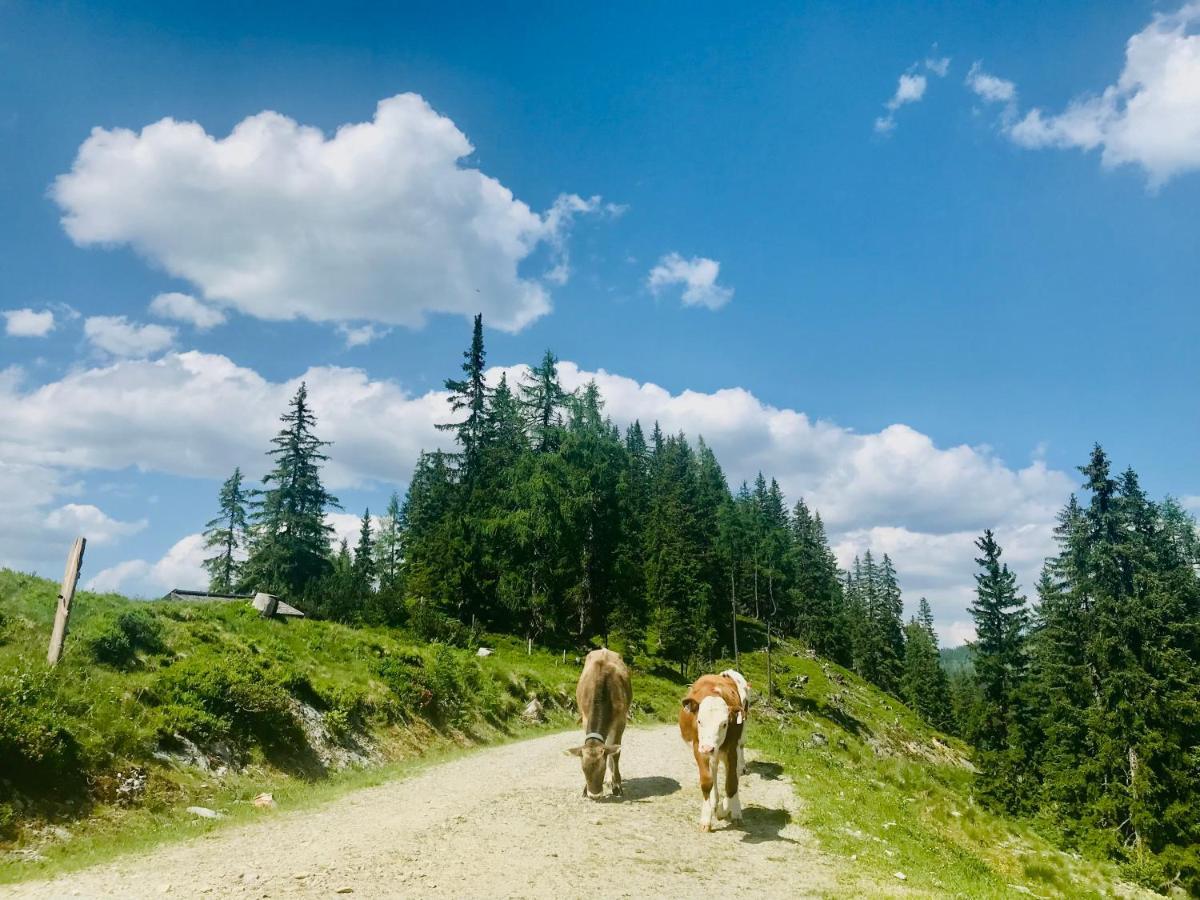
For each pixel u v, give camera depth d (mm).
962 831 15633
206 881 7930
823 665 88438
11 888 7918
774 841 10711
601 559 58875
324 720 19016
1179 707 36594
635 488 96062
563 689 34875
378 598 51219
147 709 14500
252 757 15695
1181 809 34156
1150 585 43500
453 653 29641
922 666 99688
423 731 22828
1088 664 42344
